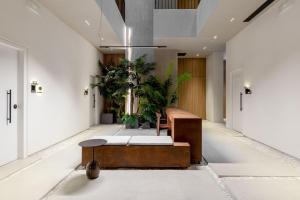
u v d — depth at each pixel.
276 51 5.01
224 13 5.72
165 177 3.34
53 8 5.19
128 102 8.89
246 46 6.71
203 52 10.42
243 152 4.81
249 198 2.64
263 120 5.65
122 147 3.77
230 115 8.23
